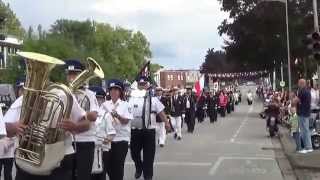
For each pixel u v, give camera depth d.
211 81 94.56
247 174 14.77
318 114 19.78
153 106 13.18
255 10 59.47
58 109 6.04
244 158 18.50
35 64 5.89
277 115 27.59
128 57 115.00
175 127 26.72
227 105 58.62
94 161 9.64
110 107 10.74
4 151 10.70
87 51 96.75
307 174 14.23
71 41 89.69
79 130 6.35
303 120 18.03
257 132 31.53
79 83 6.60
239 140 26.11
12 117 6.26
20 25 106.25
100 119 10.01
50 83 6.17
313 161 15.77
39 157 5.99
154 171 15.31
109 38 113.69
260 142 24.89
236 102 86.88
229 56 63.78
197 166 16.45
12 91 25.20
